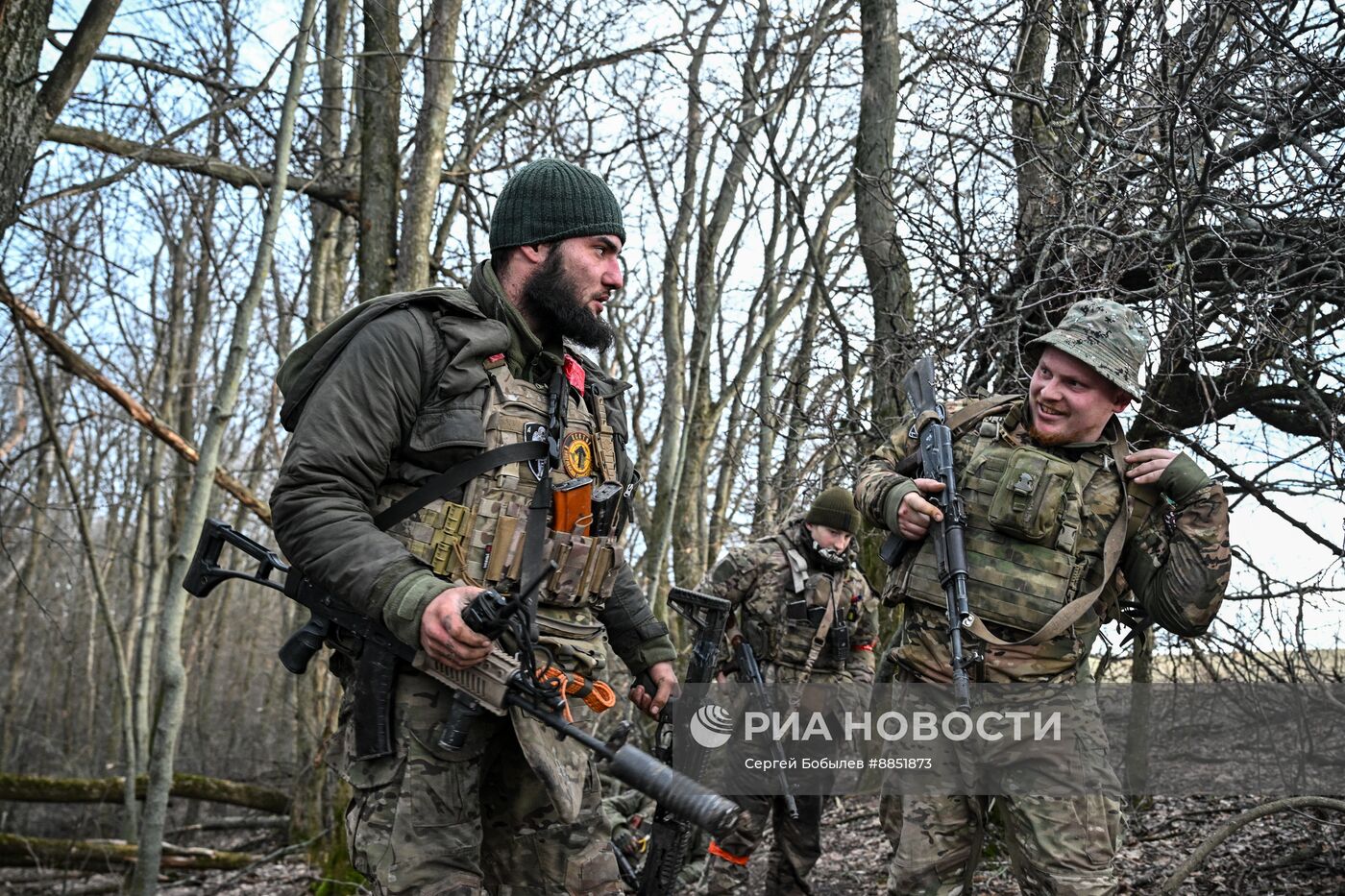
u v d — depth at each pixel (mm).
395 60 7215
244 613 29172
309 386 2320
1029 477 3051
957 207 5121
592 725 2672
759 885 5973
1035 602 3023
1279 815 5090
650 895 3434
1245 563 4648
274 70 6516
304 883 9727
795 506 6742
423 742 2250
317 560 2164
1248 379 4801
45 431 11656
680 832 3449
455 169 8344
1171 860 4910
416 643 2117
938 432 3232
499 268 2471
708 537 14359
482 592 2047
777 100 10414
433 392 2301
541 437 2359
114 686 18438
